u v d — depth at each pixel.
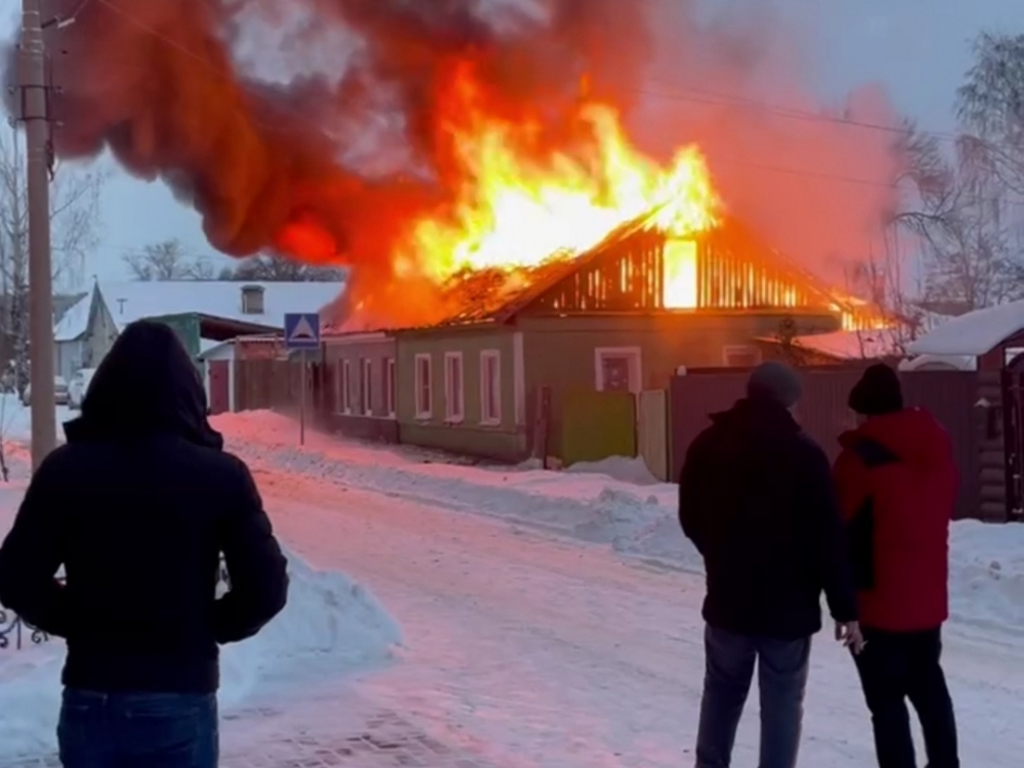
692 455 5.61
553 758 6.31
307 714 7.09
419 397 29.66
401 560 13.05
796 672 5.37
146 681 3.50
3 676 6.89
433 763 6.22
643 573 12.27
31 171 10.55
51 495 3.59
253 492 3.73
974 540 12.14
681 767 6.18
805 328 27.42
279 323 63.72
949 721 5.58
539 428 24.34
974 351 14.11
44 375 10.56
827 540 5.26
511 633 9.41
